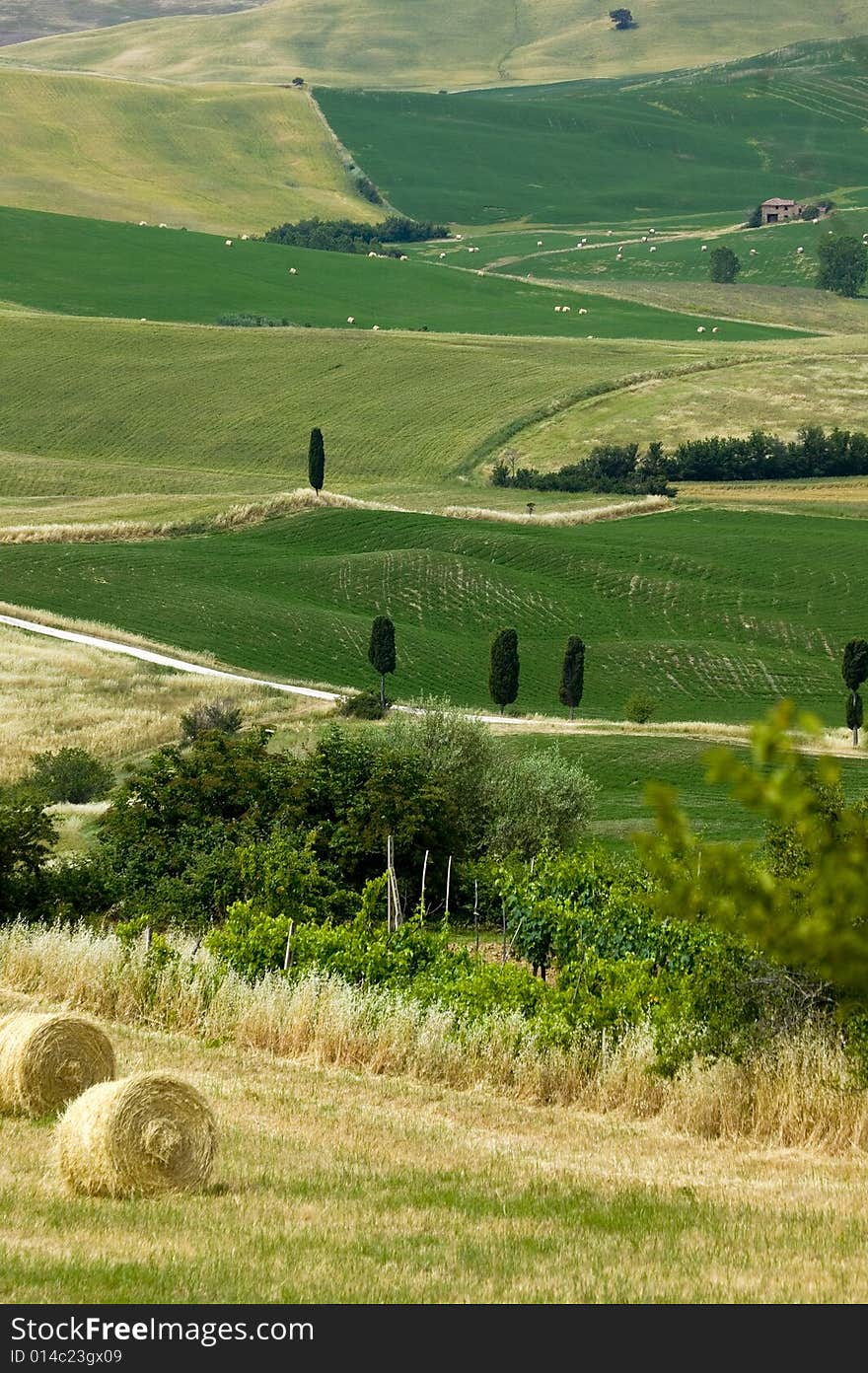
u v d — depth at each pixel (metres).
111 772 123.44
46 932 53.19
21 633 175.12
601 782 117.00
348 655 177.25
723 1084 33.50
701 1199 26.55
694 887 21.73
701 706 168.12
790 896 21.47
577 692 155.75
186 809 72.12
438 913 76.56
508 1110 35.56
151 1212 24.11
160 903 65.50
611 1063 37.22
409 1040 39.91
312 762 77.44
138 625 181.88
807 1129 32.38
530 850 86.38
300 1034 41.31
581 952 56.53
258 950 50.28
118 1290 19.84
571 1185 27.52
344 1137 31.16
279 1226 23.55
